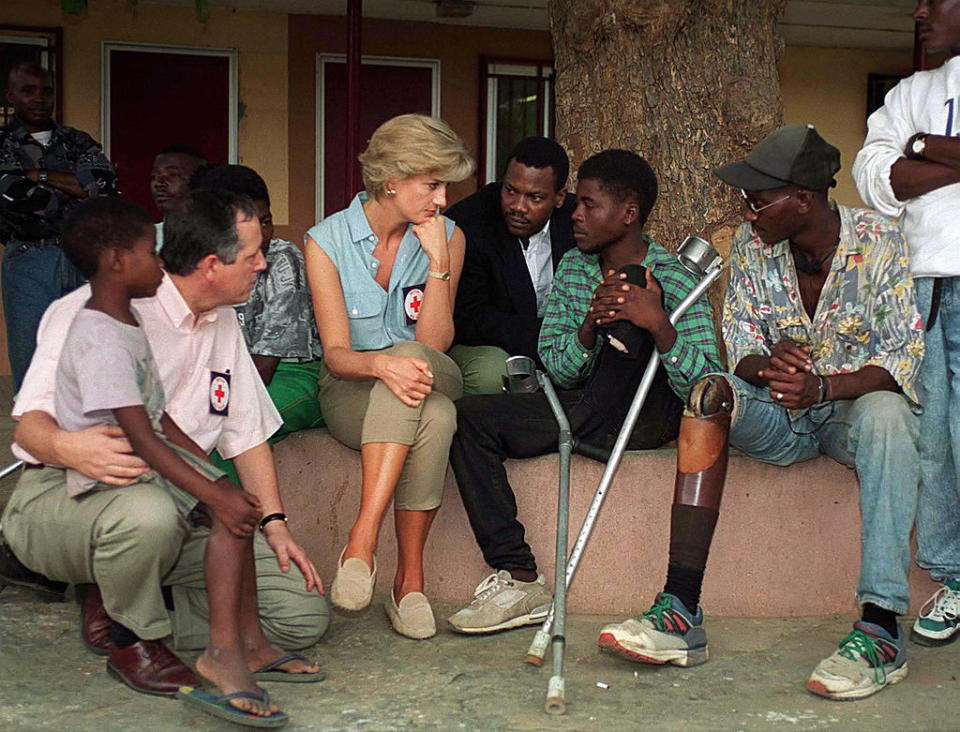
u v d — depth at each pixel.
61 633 3.63
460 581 4.02
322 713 3.10
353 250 3.88
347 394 3.85
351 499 4.09
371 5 8.30
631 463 3.91
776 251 3.64
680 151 4.83
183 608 3.42
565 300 3.94
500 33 8.91
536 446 3.84
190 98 8.50
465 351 4.28
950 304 3.59
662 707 3.17
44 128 5.30
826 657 3.58
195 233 3.09
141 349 3.02
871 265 3.51
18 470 4.56
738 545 3.93
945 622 3.68
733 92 4.82
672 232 4.86
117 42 8.29
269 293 4.03
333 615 3.87
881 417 3.30
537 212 4.15
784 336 3.68
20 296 5.02
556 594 3.29
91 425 3.00
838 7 8.17
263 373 4.01
